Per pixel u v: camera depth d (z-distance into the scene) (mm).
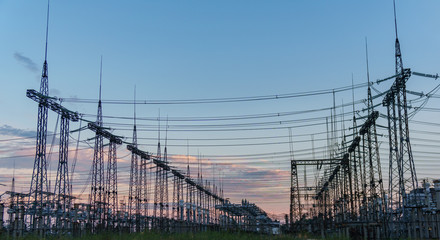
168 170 92688
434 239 50094
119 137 74438
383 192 61688
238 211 135750
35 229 53219
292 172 74875
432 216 54562
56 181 60969
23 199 67188
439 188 62375
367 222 56656
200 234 43781
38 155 55938
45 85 56625
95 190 68250
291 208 74125
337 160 74438
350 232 59094
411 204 58188
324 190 102062
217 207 123188
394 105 53844
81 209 82125
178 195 98438
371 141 63281
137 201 80812
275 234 48438
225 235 43469
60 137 61906
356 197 72625
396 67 51562
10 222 68688
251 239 43750
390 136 55312
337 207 100438
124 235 44844
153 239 41531
